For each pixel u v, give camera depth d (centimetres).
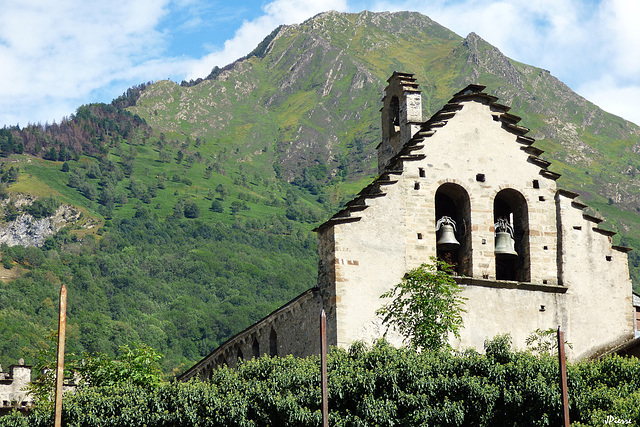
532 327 3744
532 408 3017
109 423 3241
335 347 3372
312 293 3703
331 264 3600
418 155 3788
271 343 4122
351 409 3086
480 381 3072
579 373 3150
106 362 3909
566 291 3822
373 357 3191
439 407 3020
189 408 3216
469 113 3919
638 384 3134
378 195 3697
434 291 3500
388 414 3000
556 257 3866
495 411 3045
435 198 3891
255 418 3139
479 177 3853
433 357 3209
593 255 3903
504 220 3872
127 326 16000
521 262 3878
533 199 3897
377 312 3528
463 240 3834
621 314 3869
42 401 4106
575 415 2994
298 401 3077
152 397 3309
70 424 3238
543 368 3102
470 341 3644
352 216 3650
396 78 4328
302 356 3778
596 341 3803
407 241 3681
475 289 3719
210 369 4762
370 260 3609
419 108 4203
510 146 3931
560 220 3894
